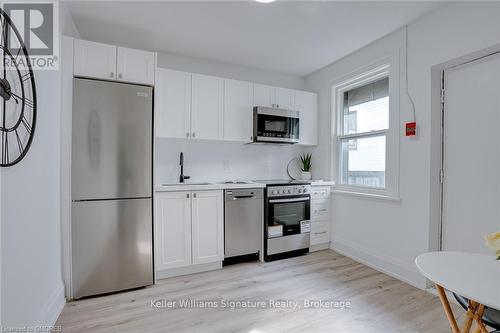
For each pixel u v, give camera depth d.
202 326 1.79
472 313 1.08
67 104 2.11
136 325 1.80
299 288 2.36
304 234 3.29
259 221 3.03
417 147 2.43
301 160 3.95
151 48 3.02
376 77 2.99
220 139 3.07
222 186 2.80
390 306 2.05
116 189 2.26
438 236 2.35
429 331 1.75
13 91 1.29
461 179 2.20
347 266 2.89
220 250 2.80
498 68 1.97
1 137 1.18
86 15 2.34
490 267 1.16
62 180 2.10
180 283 2.46
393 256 2.64
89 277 2.18
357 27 2.56
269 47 2.99
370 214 2.91
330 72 3.53
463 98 2.19
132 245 2.33
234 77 3.53
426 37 2.35
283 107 3.48
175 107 2.82
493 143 2.00
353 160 3.32
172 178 3.14
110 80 2.29
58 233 2.02
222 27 2.55
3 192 1.21
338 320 1.87
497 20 1.87
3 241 1.21
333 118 3.52
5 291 1.22
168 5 2.19
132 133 2.32
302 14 2.32
